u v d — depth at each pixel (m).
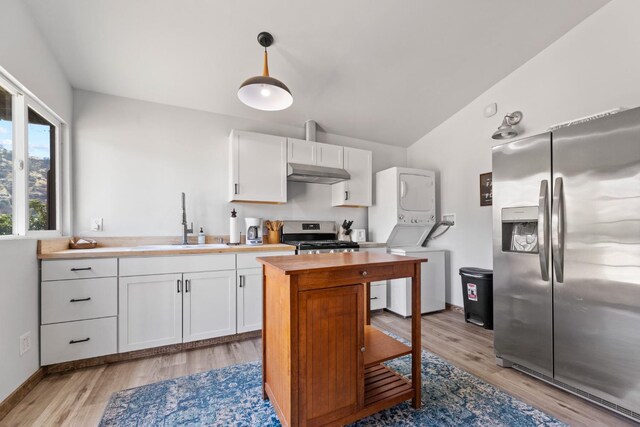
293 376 1.38
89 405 1.75
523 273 2.08
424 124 3.87
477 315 3.12
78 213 2.65
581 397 1.81
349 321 1.53
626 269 1.59
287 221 3.57
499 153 2.25
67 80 2.54
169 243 2.98
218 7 2.06
